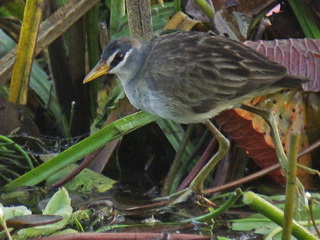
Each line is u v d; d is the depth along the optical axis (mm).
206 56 9336
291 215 7582
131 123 10172
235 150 10891
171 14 12016
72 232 8867
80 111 12391
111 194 10766
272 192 10609
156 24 11875
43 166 10367
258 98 10211
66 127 12352
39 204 10336
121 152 11859
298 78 9203
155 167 11680
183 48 9445
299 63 10398
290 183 7461
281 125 10461
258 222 9500
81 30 12133
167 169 11648
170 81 9367
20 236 8531
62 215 8867
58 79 12250
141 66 9633
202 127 11352
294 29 11656
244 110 9812
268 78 9141
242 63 9219
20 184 10492
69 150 10297
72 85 12305
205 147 11234
